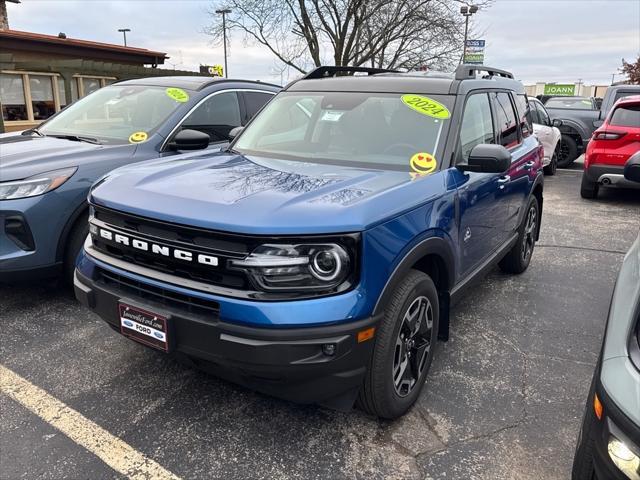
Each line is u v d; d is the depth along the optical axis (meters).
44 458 2.47
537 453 2.57
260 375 2.26
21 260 3.71
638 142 7.89
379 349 2.48
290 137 3.61
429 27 20.09
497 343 3.70
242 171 2.96
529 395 3.06
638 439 1.57
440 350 3.58
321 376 2.27
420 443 2.62
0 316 3.94
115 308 2.60
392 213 2.46
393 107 3.47
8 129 13.56
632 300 1.99
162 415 2.81
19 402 2.90
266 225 2.18
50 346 3.51
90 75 15.27
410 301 2.62
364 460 2.50
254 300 2.20
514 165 4.20
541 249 6.04
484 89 3.90
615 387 1.70
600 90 50.69
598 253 5.88
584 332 3.90
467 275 3.48
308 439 2.64
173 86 5.25
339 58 19.62
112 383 3.10
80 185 3.92
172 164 3.16
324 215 2.25
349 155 3.27
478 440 2.65
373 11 18.61
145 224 2.49
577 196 9.27
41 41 14.92
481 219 3.50
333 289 2.25
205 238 2.29
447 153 3.14
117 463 2.46
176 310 2.39
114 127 4.89
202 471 2.42
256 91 5.75
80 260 2.87
